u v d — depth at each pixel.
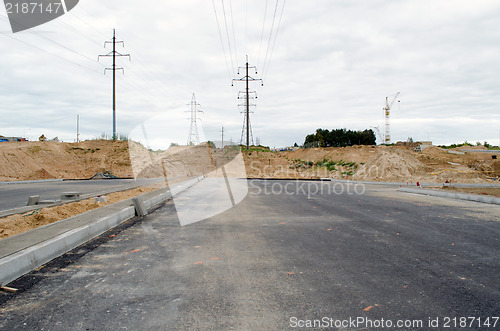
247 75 48.59
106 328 2.92
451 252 5.50
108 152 38.38
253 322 3.03
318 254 5.38
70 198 11.57
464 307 3.36
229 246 5.95
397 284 4.00
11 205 11.43
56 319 3.11
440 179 25.78
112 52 40.81
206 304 3.43
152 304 3.44
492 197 12.73
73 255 5.37
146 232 7.23
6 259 4.22
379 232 7.19
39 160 32.09
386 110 101.88
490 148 56.97
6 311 3.29
